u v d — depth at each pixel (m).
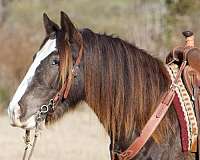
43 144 17.06
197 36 16.09
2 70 27.30
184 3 20.48
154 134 6.27
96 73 6.25
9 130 20.42
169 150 6.33
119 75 6.30
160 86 6.43
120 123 6.32
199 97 6.42
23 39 28.64
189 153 6.40
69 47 6.12
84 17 45.69
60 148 16.38
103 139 18.09
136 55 6.43
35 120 6.08
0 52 27.52
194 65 6.44
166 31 19.84
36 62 6.14
